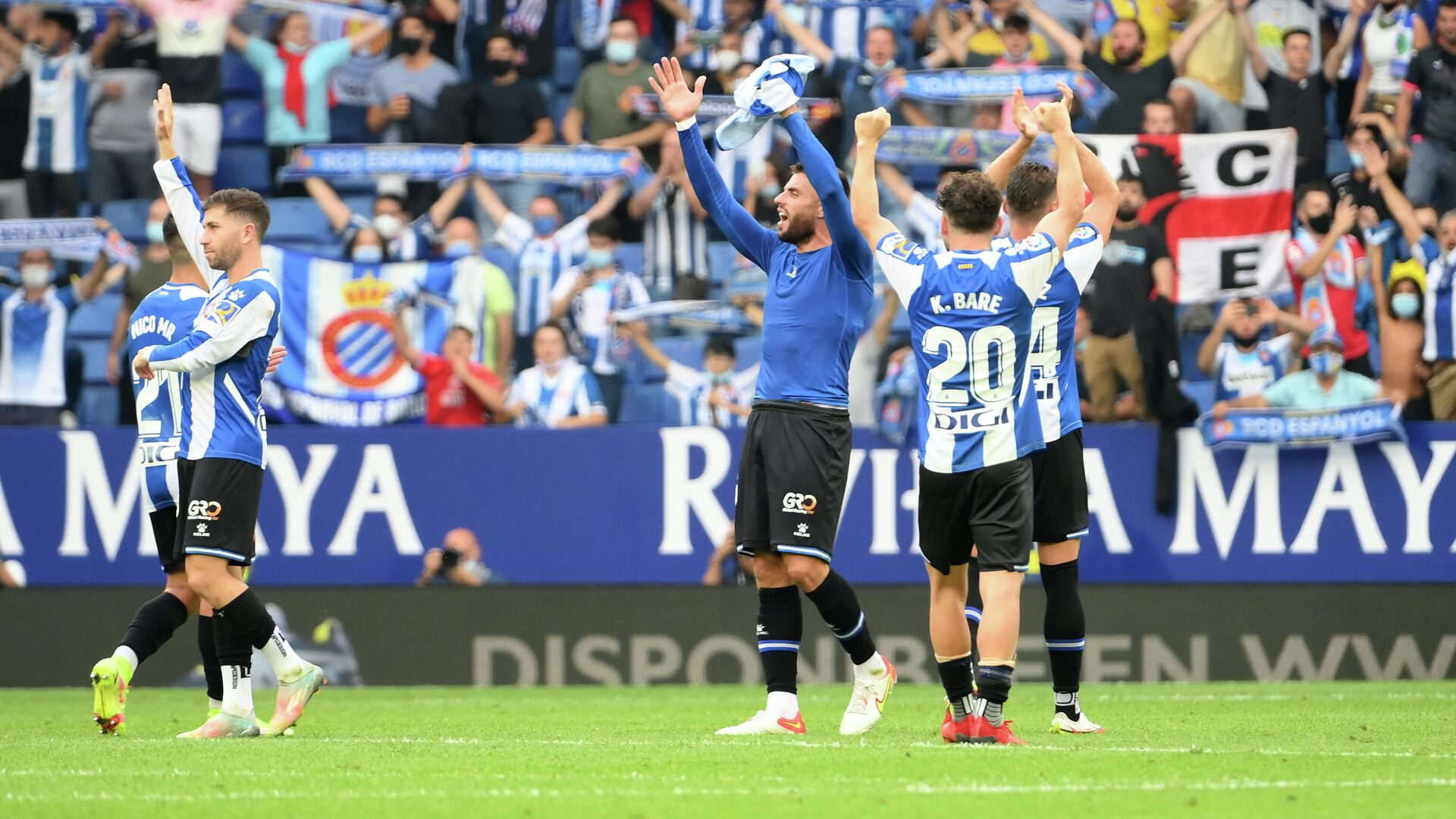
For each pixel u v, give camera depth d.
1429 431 36.31
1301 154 39.47
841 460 19.47
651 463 36.62
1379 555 36.19
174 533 20.59
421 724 23.95
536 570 36.47
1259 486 36.41
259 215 19.72
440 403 38.25
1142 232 37.22
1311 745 18.95
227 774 15.59
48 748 18.50
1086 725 20.34
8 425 39.47
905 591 36.25
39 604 36.06
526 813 12.82
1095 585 36.12
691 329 39.66
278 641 20.05
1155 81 39.91
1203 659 36.06
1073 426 19.69
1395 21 39.38
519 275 39.66
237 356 19.23
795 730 19.89
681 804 13.27
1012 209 19.73
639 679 36.12
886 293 37.56
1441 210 38.38
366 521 36.44
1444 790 14.13
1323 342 37.00
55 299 40.19
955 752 17.08
